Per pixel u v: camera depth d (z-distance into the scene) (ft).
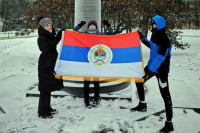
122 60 13.93
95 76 13.47
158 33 11.91
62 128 12.36
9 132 11.86
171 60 47.83
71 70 13.55
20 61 34.58
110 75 13.47
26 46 67.82
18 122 13.08
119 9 38.14
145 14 36.60
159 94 18.45
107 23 15.75
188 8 44.83
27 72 29.35
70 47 14.16
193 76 28.86
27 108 15.19
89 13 19.02
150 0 36.81
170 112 12.05
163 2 37.86
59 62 13.71
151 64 11.86
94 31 14.98
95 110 14.82
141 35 14.38
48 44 13.08
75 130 12.16
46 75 13.12
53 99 16.80
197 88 22.17
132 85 20.25
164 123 13.21
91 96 16.63
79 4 19.15
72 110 14.83
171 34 51.98
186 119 13.88
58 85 13.66
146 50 63.57
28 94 17.56
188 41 98.43
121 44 14.28
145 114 14.25
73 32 14.43
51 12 38.93
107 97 16.65
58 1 37.32
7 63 33.68
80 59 13.99
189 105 16.03
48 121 13.17
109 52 14.08
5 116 14.01
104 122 13.08
